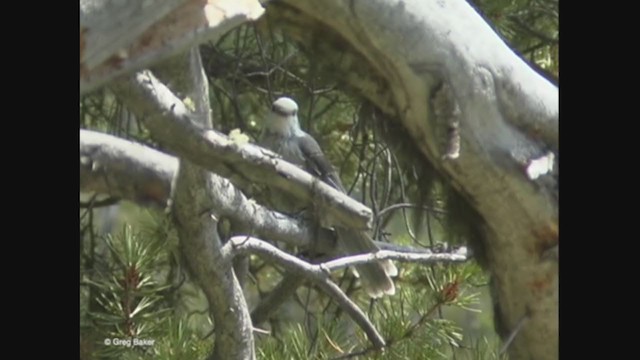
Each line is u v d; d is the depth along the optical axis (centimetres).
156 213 1039
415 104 912
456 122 910
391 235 1245
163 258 1126
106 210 1291
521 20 1258
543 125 934
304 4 876
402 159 966
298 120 1229
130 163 891
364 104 947
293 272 927
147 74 772
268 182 869
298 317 1276
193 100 830
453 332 1015
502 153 929
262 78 1231
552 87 934
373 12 873
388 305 1064
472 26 905
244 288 1102
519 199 948
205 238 883
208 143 806
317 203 895
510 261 986
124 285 992
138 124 1109
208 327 1152
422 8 885
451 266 1009
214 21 702
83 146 884
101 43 690
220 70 1207
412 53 888
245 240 893
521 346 1019
